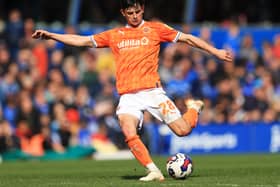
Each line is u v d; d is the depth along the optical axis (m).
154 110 33.09
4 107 66.75
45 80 70.69
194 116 33.72
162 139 67.19
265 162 50.75
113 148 67.00
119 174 38.62
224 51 33.22
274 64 82.94
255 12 97.19
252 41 84.81
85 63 74.25
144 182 30.62
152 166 31.42
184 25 87.31
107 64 75.12
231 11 96.62
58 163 55.66
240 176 34.88
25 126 63.53
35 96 67.31
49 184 31.42
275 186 28.98
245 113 75.62
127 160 58.16
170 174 32.34
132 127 31.97
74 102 68.88
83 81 72.88
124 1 33.12
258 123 71.06
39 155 63.06
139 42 33.09
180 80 76.25
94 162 55.97
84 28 78.00
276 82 81.25
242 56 82.31
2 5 85.81
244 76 79.25
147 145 66.50
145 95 32.81
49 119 64.88
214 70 78.25
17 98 66.25
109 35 33.62
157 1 91.44
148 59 33.06
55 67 73.12
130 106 32.66
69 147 65.06
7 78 68.81
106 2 89.81
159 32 33.28
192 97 75.62
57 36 33.84
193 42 33.28
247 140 70.06
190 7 89.12
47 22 88.50
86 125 68.06
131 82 32.84
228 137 69.12
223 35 83.25
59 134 65.00
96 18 89.50
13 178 36.88
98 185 30.05
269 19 97.75
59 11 89.06
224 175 35.84
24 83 69.12
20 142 63.22
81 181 32.84
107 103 69.56
